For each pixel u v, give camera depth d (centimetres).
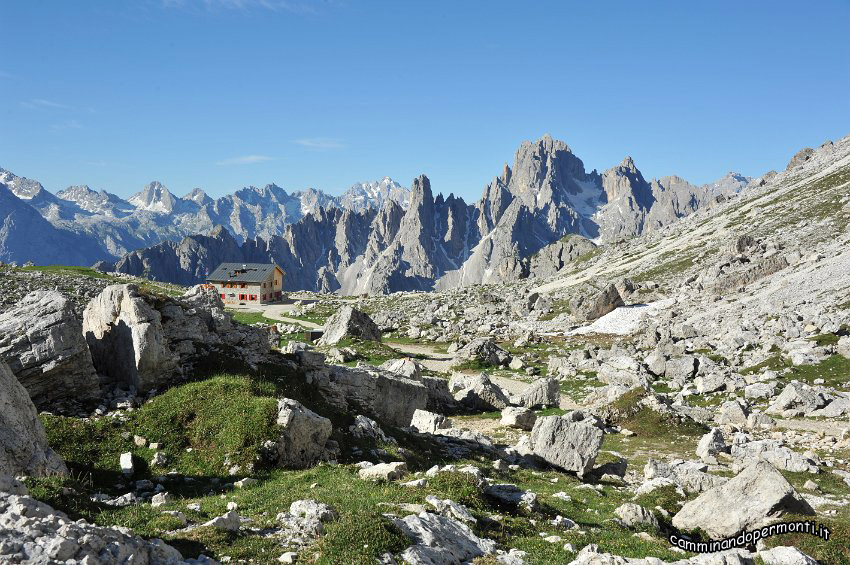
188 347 3008
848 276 8288
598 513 2348
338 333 8325
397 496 1956
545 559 1638
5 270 9412
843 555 1869
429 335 10244
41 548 1048
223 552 1391
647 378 6316
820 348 6078
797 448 4069
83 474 2050
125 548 1143
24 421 1906
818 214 14212
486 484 2284
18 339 2477
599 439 3216
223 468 2256
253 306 14750
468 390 5341
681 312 10119
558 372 7162
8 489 1399
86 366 2598
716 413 5034
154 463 2227
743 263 11700
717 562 1589
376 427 3105
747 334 7219
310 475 2234
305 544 1513
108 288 2939
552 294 15875
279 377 3148
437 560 1450
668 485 2791
